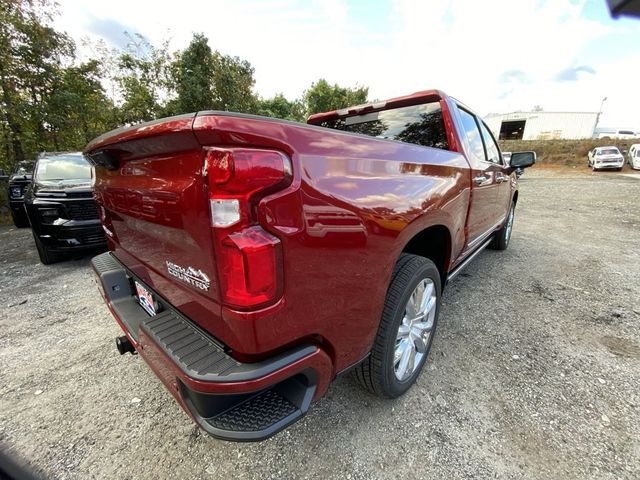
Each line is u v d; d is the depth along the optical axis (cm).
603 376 208
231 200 98
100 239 436
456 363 223
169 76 1495
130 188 151
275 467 153
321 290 120
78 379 219
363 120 293
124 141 130
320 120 324
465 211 237
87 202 423
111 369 229
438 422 175
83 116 1259
